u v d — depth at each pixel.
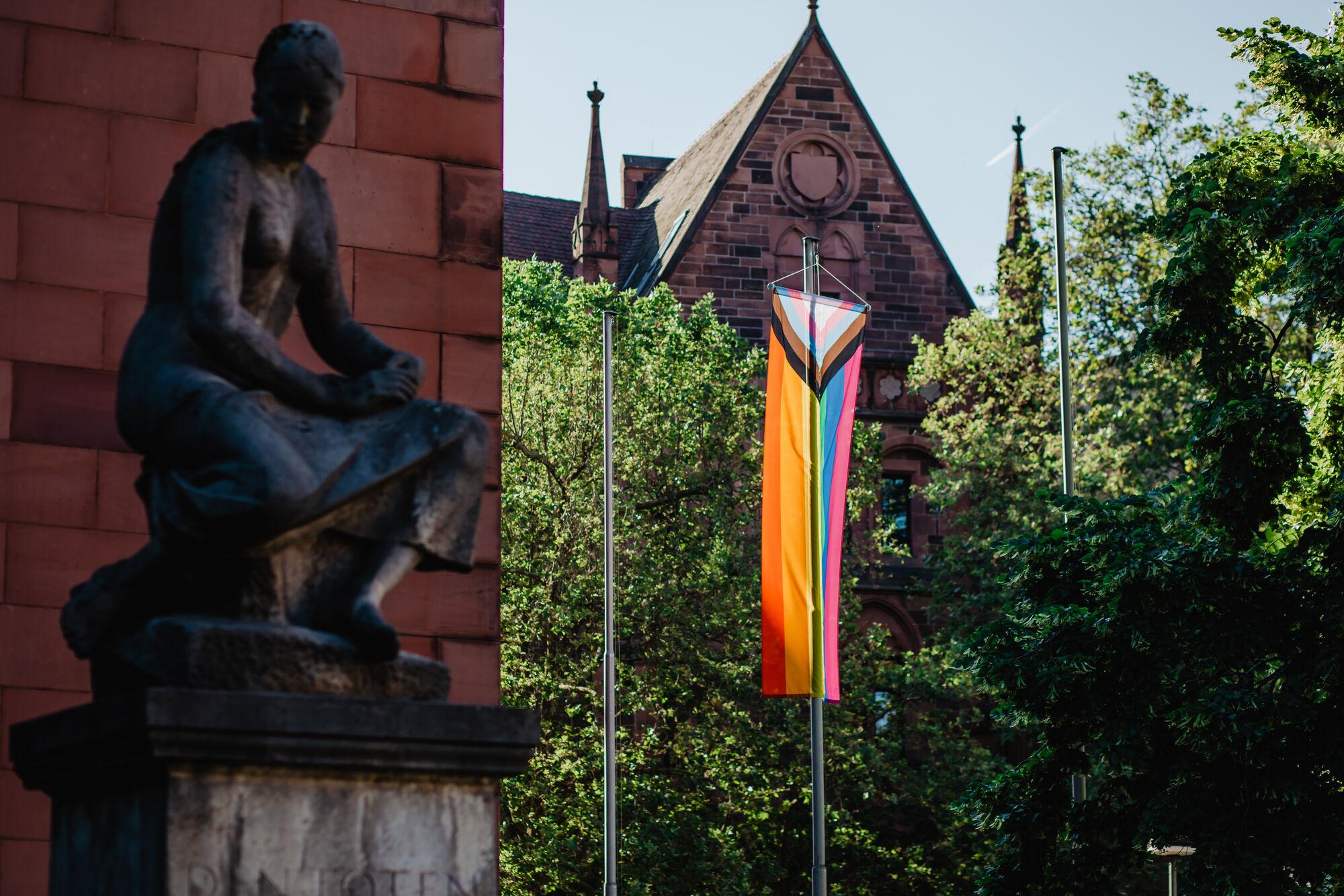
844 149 40.41
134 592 4.29
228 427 4.11
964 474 33.31
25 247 7.43
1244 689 13.09
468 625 8.02
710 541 28.62
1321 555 13.97
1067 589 14.96
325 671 4.14
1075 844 14.88
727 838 25.70
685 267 39.28
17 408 7.27
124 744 3.94
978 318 34.41
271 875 3.95
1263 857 12.74
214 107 7.89
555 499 28.11
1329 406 15.55
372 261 8.19
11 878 6.71
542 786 25.02
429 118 8.44
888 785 29.84
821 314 18.33
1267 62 16.98
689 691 27.72
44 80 7.61
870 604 38.84
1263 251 15.81
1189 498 15.23
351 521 4.32
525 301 29.31
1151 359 16.14
